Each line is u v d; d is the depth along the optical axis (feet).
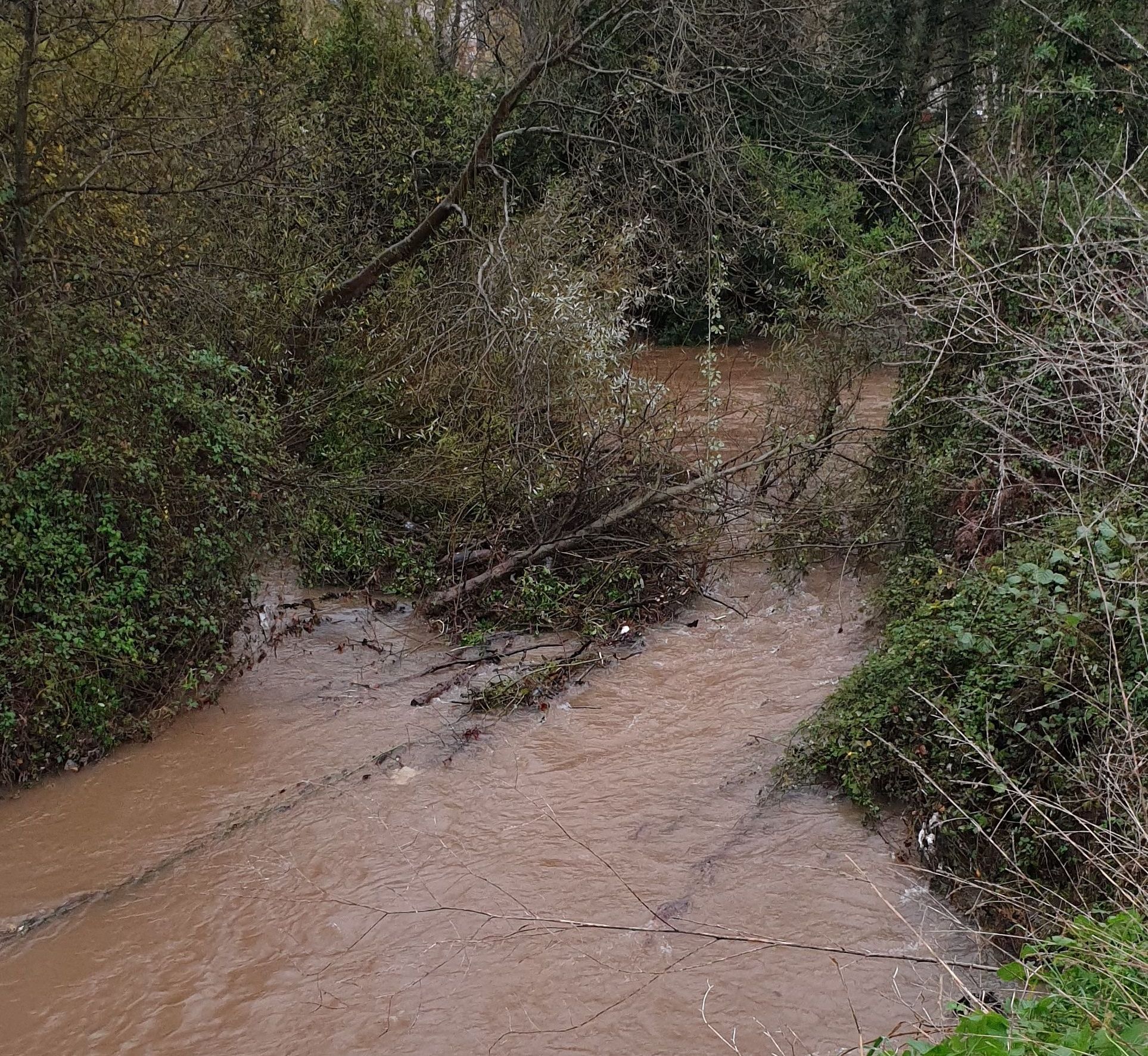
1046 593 15.98
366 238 36.99
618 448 29.50
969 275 23.84
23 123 22.30
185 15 28.17
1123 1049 8.61
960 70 64.18
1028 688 16.26
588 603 26.73
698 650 24.93
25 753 19.26
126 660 20.72
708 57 38.11
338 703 22.48
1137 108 32.45
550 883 16.38
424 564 28.43
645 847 17.25
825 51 49.47
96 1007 14.06
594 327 31.73
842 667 23.35
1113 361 17.51
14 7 22.54
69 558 20.42
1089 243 20.62
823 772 18.67
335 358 32.45
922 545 24.84
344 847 17.47
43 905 16.05
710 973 14.30
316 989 14.30
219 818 18.33
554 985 14.20
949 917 15.12
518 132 35.27
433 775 19.69
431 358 31.71
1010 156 28.99
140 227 25.80
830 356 29.91
